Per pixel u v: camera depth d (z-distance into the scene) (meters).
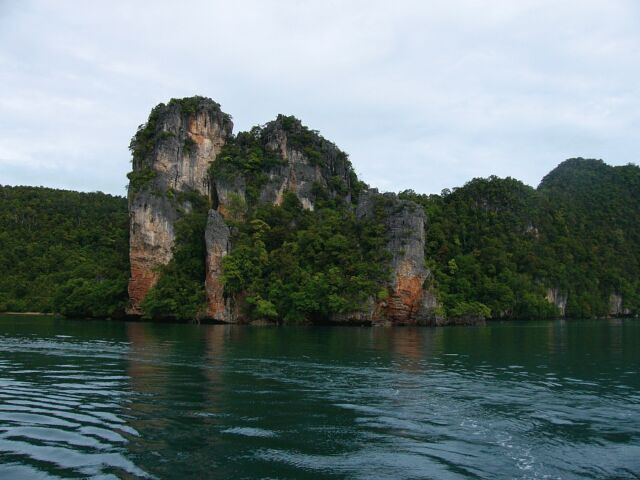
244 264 79.50
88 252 125.44
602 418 19.67
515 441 16.84
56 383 25.33
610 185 168.12
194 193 94.12
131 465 14.27
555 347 45.47
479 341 50.84
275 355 37.12
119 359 34.16
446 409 20.89
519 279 102.38
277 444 16.28
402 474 14.05
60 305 92.12
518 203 122.94
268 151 101.88
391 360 35.12
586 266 124.44
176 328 65.62
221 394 23.22
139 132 96.94
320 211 97.62
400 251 78.62
